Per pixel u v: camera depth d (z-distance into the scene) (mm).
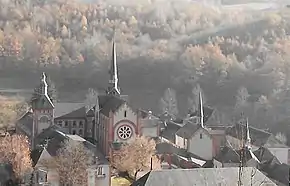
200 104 179250
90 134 187750
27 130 170750
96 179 135000
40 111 167250
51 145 139500
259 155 157750
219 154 153625
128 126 158750
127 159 144750
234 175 112438
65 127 190375
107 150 157750
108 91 197250
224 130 193875
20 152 133375
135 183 115000
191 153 169875
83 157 130000
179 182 110625
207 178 111500
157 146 163875
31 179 129250
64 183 126938
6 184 128250
